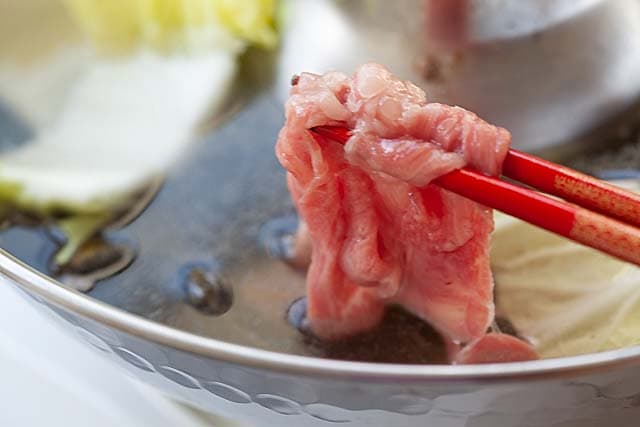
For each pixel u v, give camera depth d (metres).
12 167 0.50
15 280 0.35
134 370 0.37
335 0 0.54
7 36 0.54
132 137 0.52
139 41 0.55
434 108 0.36
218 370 0.33
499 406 0.33
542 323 0.42
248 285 0.45
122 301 0.45
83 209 0.49
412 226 0.38
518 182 0.37
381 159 0.36
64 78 0.54
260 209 0.48
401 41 0.52
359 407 0.33
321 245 0.40
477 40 0.51
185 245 0.47
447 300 0.40
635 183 0.47
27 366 0.43
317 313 0.42
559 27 0.51
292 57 0.54
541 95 0.50
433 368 0.31
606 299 0.42
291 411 0.34
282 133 0.38
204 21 0.55
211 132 0.52
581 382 0.32
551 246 0.43
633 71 0.51
